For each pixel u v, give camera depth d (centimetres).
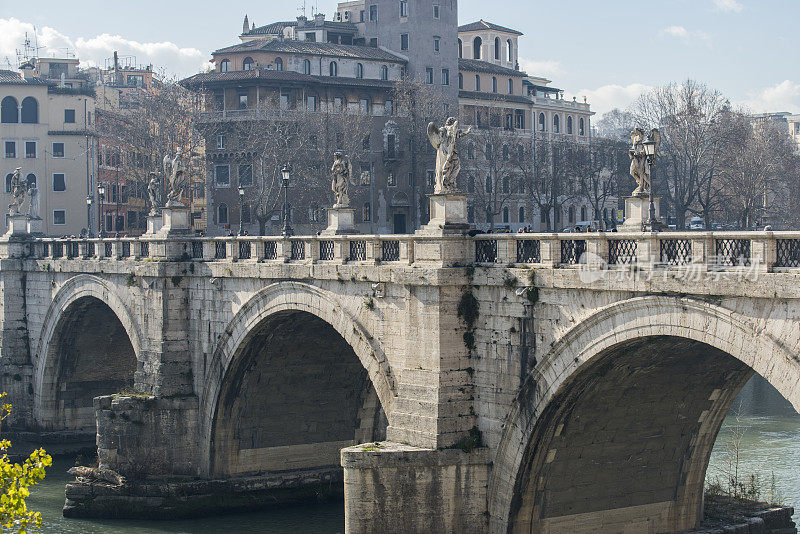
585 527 4419
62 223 12425
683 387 4244
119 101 14262
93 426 8156
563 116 14100
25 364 8150
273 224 11038
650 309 3478
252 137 10806
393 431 4406
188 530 5628
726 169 9744
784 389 3052
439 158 4362
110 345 8094
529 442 4059
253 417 6138
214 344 6031
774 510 4881
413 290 4375
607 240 3666
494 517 4216
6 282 8206
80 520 5878
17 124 12312
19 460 7500
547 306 3934
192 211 13750
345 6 14550
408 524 4197
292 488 6131
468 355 4284
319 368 6122
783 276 3045
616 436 4331
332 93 11981
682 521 4722
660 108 9388
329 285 5019
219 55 12125
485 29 14312
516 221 12644
